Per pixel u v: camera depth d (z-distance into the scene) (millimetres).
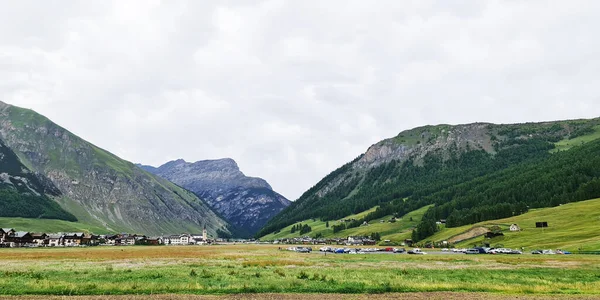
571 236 147625
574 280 50000
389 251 153000
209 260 87875
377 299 35969
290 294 37875
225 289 39344
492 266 73500
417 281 47000
